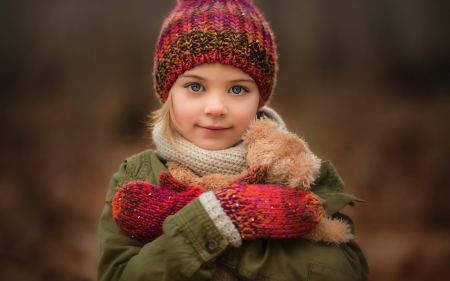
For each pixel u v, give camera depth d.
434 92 8.78
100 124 7.46
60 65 8.67
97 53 8.71
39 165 5.89
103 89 8.24
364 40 9.80
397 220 4.39
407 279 3.55
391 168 5.52
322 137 6.73
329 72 9.62
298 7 10.14
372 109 7.86
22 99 8.20
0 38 8.75
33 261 3.81
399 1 9.66
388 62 9.62
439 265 3.62
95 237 4.17
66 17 8.98
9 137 6.86
